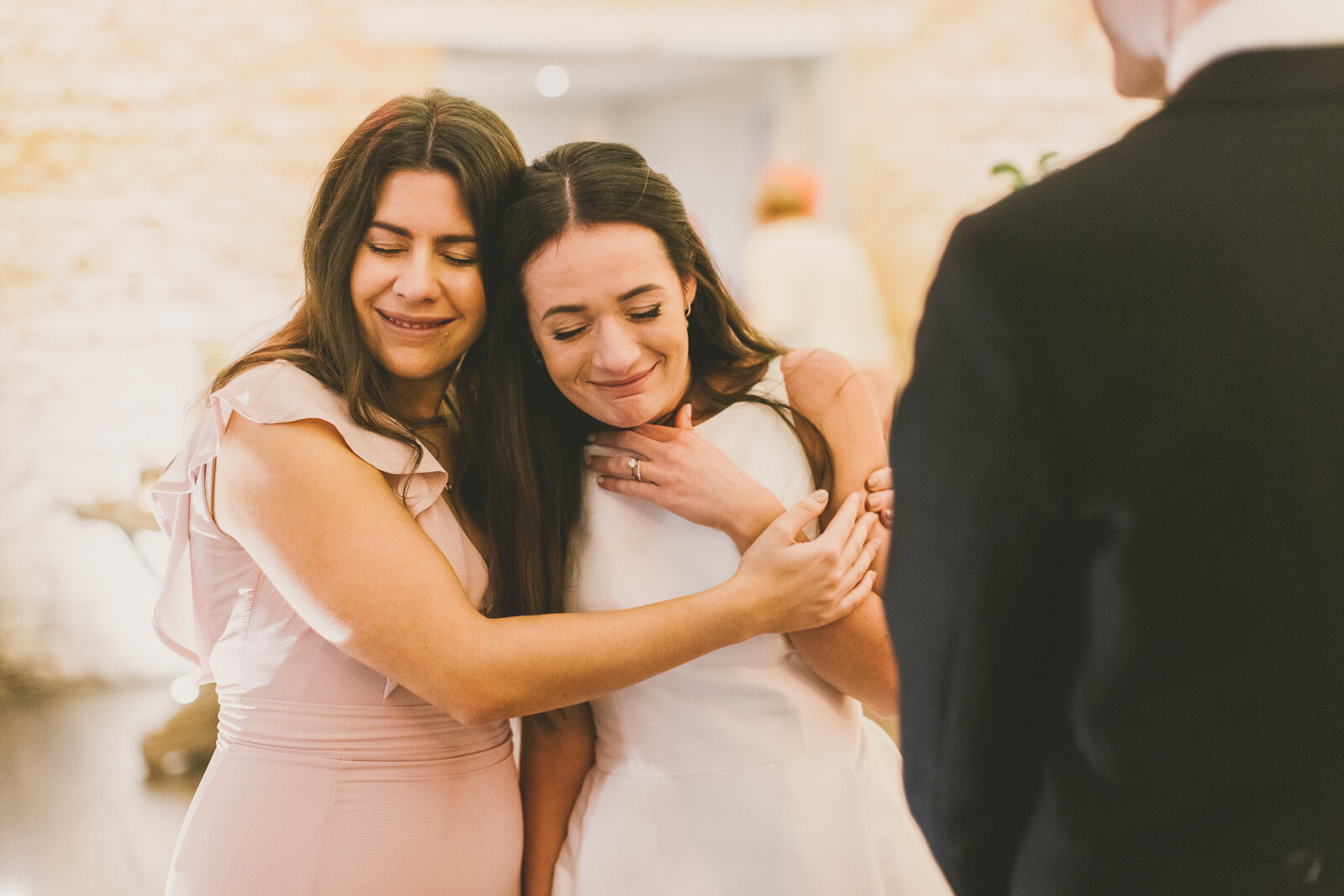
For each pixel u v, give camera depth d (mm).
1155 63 740
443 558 1082
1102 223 637
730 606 1081
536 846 1285
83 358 3697
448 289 1123
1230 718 646
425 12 4320
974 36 4898
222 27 3818
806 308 4148
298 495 1038
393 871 1099
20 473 3666
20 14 3561
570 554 1247
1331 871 669
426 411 1271
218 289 3852
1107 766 685
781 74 5711
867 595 1181
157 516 1216
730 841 1159
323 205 1142
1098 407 630
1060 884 713
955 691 709
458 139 1103
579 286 1049
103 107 3676
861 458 1238
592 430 1252
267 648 1122
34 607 3713
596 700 1252
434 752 1140
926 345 711
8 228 3604
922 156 5105
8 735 3396
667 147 7238
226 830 1094
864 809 1199
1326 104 637
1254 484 617
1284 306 612
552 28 4734
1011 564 675
